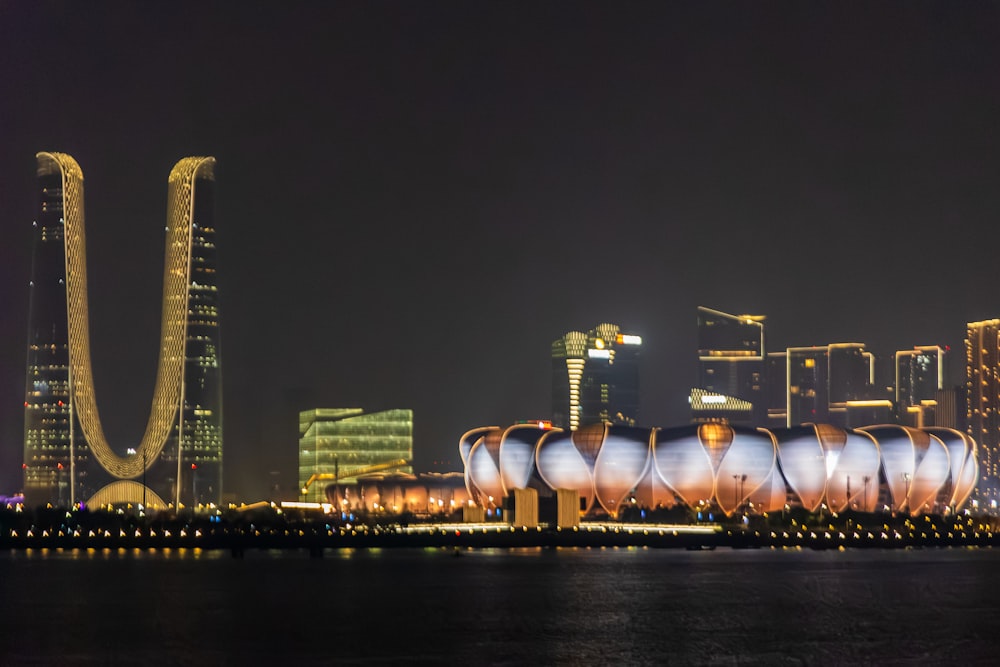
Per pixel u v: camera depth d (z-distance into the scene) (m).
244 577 187.50
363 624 129.12
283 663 105.62
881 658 109.31
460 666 104.19
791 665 105.94
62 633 122.44
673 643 117.00
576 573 198.75
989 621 132.62
